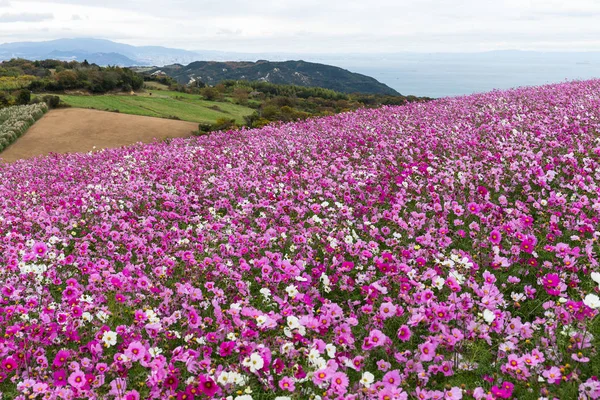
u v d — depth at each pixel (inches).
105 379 171.2
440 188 341.4
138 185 478.9
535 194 313.1
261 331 182.4
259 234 300.0
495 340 177.0
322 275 219.6
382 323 185.6
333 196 362.0
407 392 148.3
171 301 221.1
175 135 1825.8
